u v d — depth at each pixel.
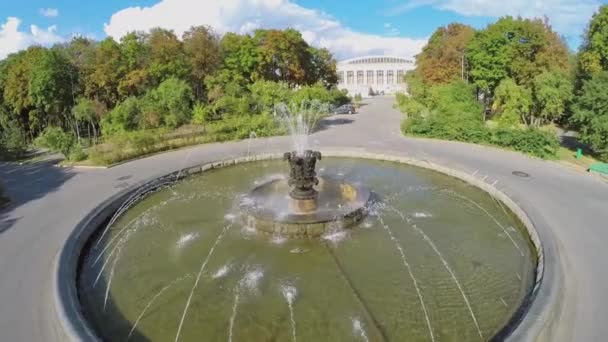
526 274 9.17
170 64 35.56
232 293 8.68
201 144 24.38
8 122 37.06
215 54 38.25
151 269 9.88
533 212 11.57
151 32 39.09
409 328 7.39
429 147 21.64
